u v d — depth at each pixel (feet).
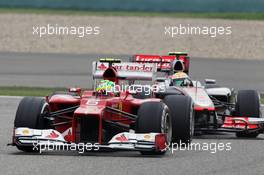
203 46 415.64
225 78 314.55
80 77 310.04
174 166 114.62
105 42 429.38
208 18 529.04
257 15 554.87
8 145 127.65
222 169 112.78
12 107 210.18
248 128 156.66
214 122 154.40
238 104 160.35
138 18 527.81
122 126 129.29
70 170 109.09
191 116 138.92
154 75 142.92
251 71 339.77
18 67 341.62
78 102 134.21
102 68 143.95
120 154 127.24
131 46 417.90
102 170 109.50
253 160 122.72
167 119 129.08
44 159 119.65
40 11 593.42
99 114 122.42
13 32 451.94
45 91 259.60
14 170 108.58
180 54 170.40
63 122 132.98
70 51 404.98
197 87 160.66
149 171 109.40
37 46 416.46
